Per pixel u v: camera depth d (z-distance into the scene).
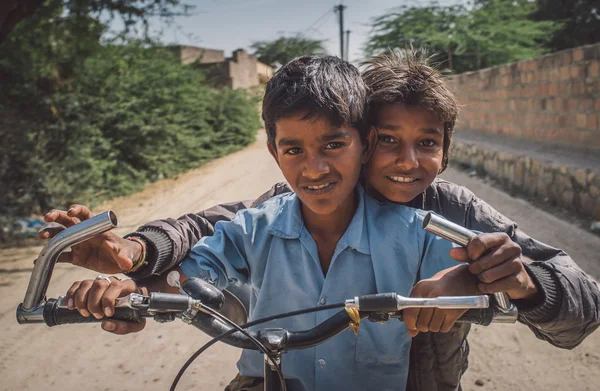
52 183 9.20
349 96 1.41
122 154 12.12
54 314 1.34
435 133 1.79
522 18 23.97
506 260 1.26
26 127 10.03
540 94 10.23
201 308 1.27
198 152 15.31
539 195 7.78
